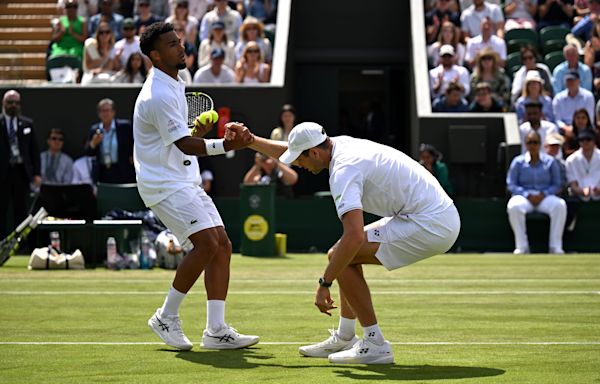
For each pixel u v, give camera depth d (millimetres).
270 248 20062
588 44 24984
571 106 23016
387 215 8516
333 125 29844
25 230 17469
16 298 13148
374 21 29641
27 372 8047
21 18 28000
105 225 17984
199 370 8133
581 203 21312
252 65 24125
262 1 27609
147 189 9148
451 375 7910
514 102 23484
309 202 21531
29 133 20438
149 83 9094
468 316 11445
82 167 22047
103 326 10648
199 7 27281
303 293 13688
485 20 24984
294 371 8109
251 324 10867
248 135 8945
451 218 8414
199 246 9094
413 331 10336
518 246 21047
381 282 15203
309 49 29688
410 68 27250
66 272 16953
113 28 25953
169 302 9117
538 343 9547
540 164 21125
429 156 21609
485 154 22500
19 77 25891
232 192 22891
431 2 27844
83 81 24328
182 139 8984
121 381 7688
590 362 8508
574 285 14742
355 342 8812
